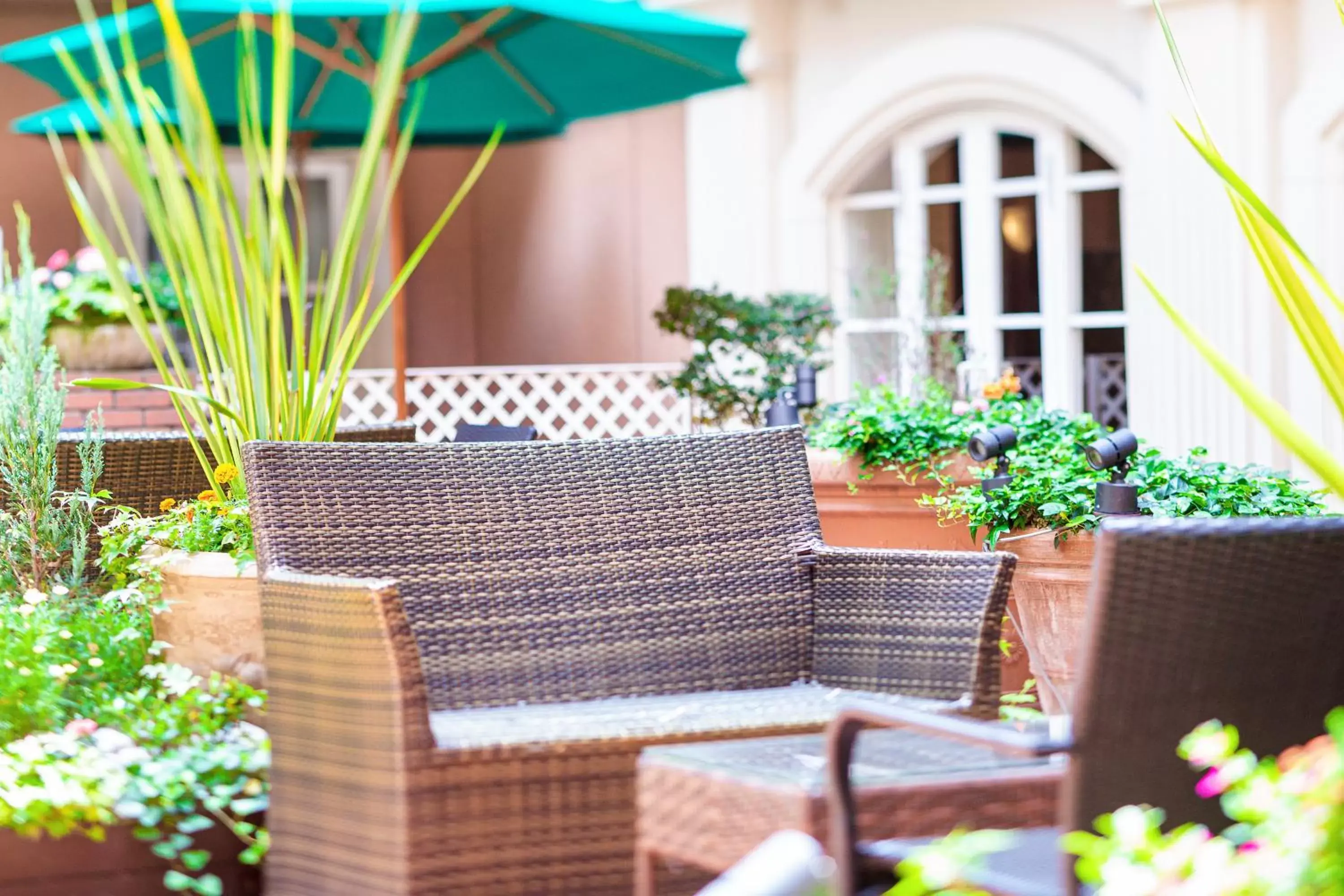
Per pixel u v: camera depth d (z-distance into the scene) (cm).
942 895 164
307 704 231
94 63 621
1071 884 165
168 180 328
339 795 224
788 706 248
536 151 1034
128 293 338
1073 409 791
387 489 278
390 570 273
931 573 269
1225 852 146
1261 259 229
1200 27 701
